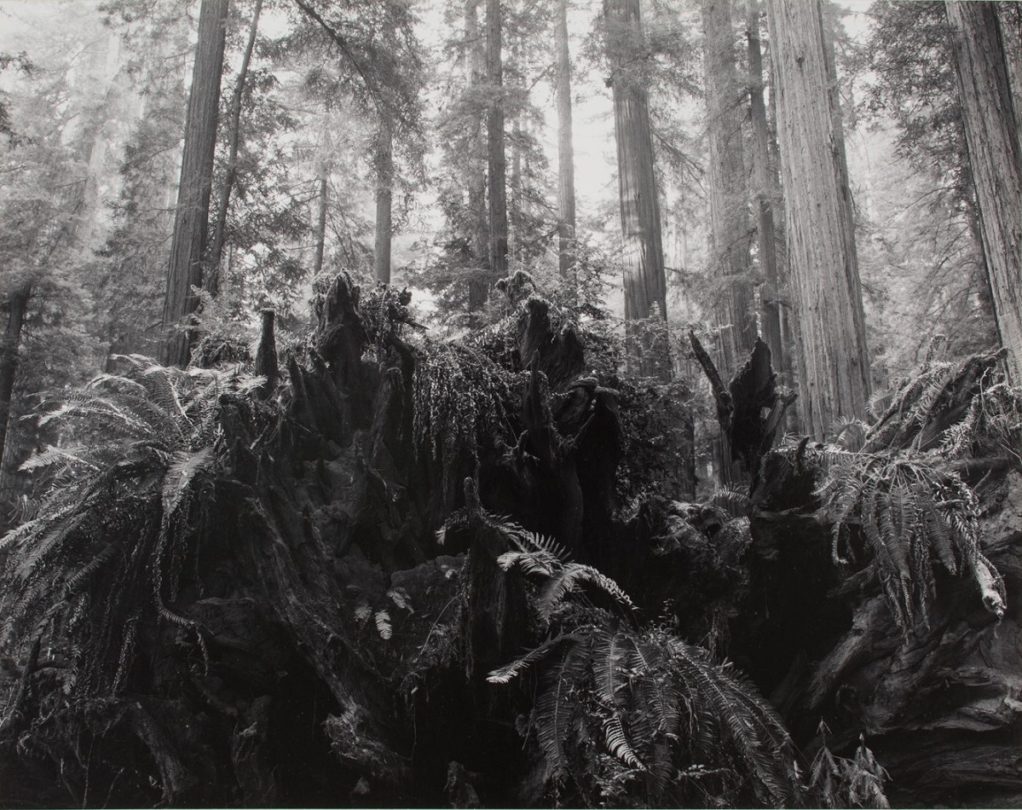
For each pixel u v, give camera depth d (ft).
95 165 67.56
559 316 14.97
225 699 11.57
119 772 11.73
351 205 52.29
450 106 40.29
